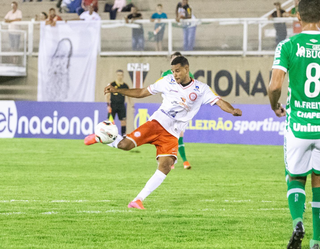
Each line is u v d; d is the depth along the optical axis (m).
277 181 23.11
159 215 15.10
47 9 57.78
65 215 14.98
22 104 44.94
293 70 10.72
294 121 10.77
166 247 11.46
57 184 21.58
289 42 10.77
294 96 10.79
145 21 49.22
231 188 20.91
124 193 19.28
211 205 16.94
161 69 49.03
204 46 48.47
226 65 47.38
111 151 36.22
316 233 10.95
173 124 16.38
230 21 47.62
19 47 51.75
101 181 22.58
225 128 41.62
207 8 54.88
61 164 28.86
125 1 56.00
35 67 51.66
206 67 47.91
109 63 50.06
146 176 24.33
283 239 12.34
